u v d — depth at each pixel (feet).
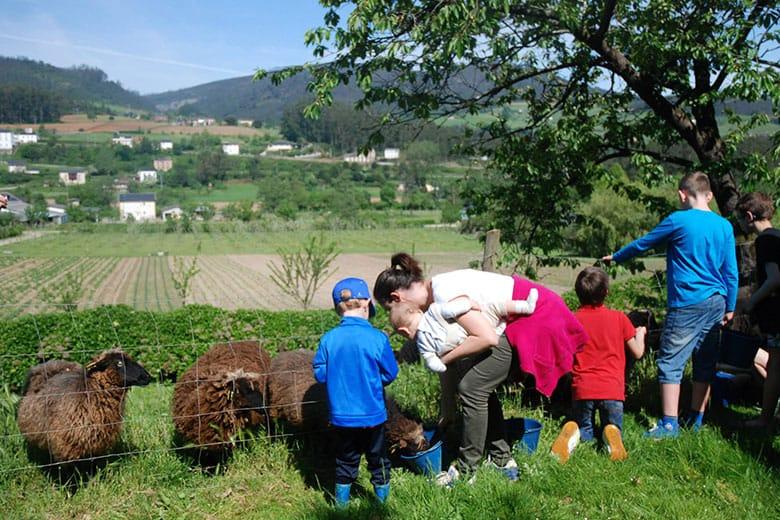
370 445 13.65
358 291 13.96
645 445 16.11
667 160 27.89
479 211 30.01
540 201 27.76
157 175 564.30
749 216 17.43
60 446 15.19
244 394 15.93
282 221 301.84
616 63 25.54
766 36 24.31
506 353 13.82
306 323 37.60
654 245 16.99
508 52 25.84
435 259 148.05
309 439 17.31
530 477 14.51
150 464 15.43
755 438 16.56
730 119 27.40
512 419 16.28
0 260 178.70
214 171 532.73
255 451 16.02
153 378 34.32
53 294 102.42
